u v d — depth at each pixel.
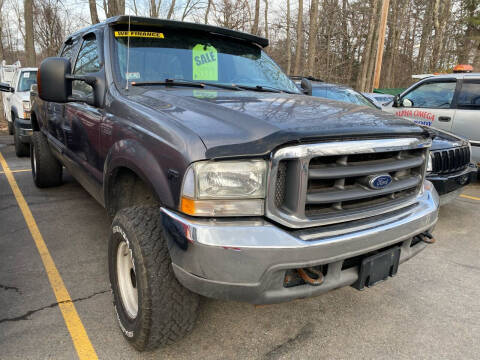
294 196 1.81
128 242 2.10
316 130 1.82
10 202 4.93
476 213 5.31
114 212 2.78
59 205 4.84
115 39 3.06
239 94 2.69
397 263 2.27
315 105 2.39
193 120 2.03
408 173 2.35
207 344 2.40
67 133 3.74
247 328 2.58
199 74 3.09
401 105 7.40
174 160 1.88
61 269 3.24
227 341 2.44
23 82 9.07
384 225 2.09
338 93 7.43
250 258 1.74
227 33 3.43
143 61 2.97
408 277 3.40
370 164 2.03
